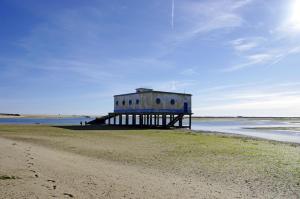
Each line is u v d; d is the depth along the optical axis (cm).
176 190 1087
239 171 1462
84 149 2264
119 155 1970
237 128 7906
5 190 1022
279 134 5309
